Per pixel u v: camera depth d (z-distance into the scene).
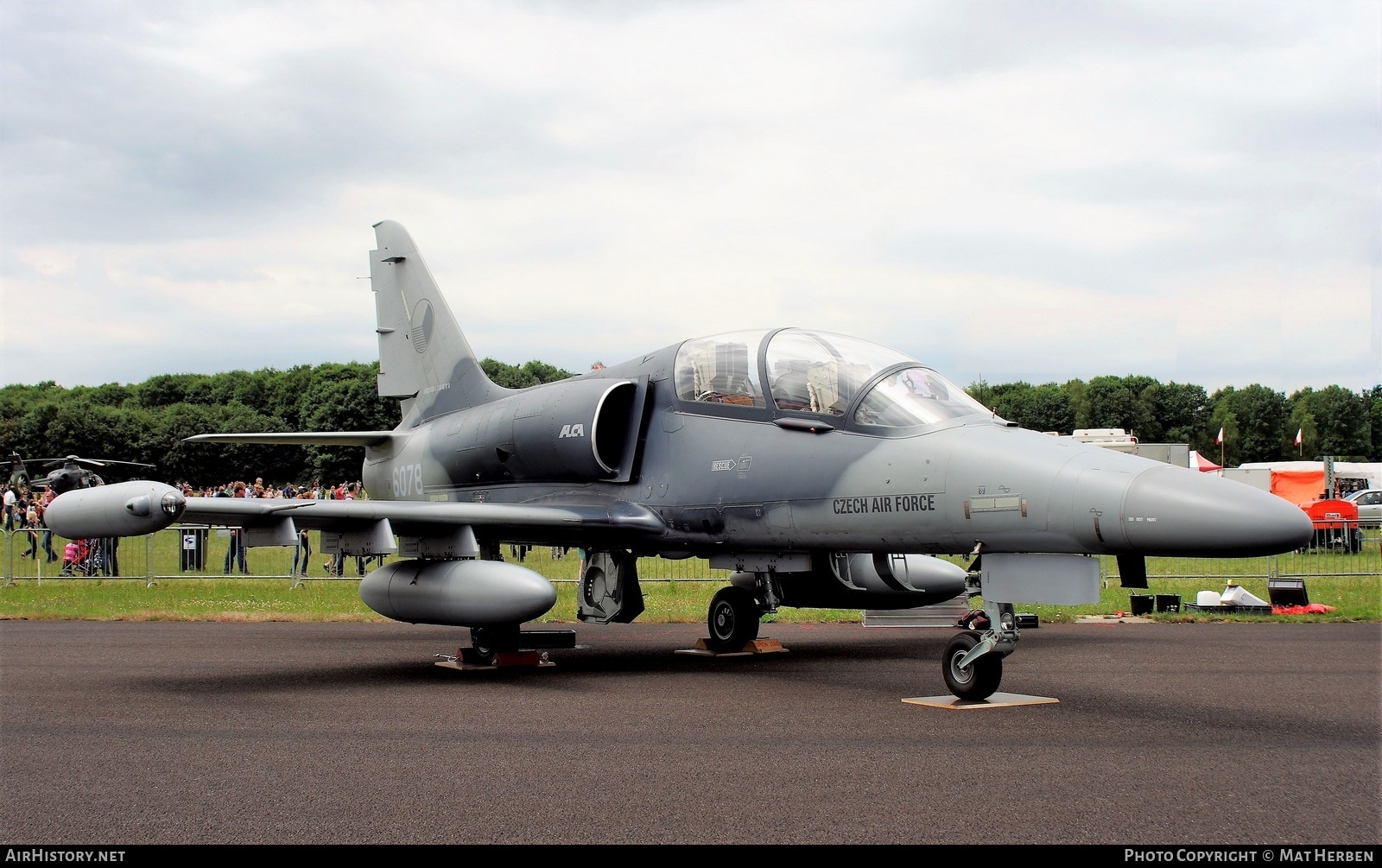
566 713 7.12
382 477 14.36
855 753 5.75
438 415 13.83
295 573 18.84
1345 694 7.80
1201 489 6.41
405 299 14.66
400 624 13.98
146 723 6.78
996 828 4.31
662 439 10.03
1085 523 6.74
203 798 4.85
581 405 10.51
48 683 8.60
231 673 9.27
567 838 4.21
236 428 74.19
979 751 5.82
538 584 8.85
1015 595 7.30
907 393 8.37
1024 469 7.16
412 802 4.76
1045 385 92.50
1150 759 5.58
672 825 4.39
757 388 9.28
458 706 7.44
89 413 70.38
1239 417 86.56
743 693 8.02
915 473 7.79
